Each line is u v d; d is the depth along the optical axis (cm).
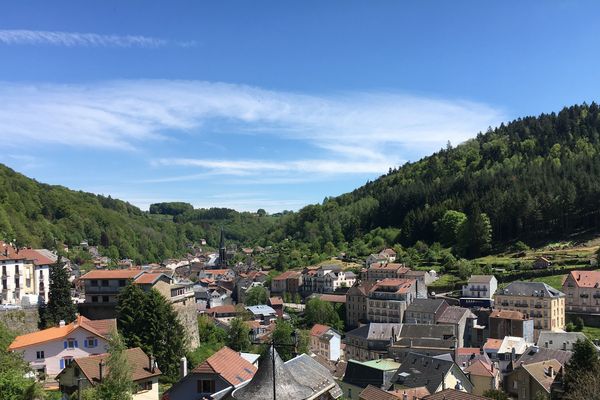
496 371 9519
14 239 19688
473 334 14138
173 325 7869
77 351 6844
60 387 5478
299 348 9744
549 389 7944
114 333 5503
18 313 8231
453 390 5781
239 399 2692
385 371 8712
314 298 18038
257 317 17500
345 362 10931
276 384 2725
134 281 8762
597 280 15112
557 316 14512
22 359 5881
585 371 6500
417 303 15938
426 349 12050
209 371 4475
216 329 10931
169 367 7469
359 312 17625
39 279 11344
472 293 16788
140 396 5366
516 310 14725
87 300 9181
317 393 4100
